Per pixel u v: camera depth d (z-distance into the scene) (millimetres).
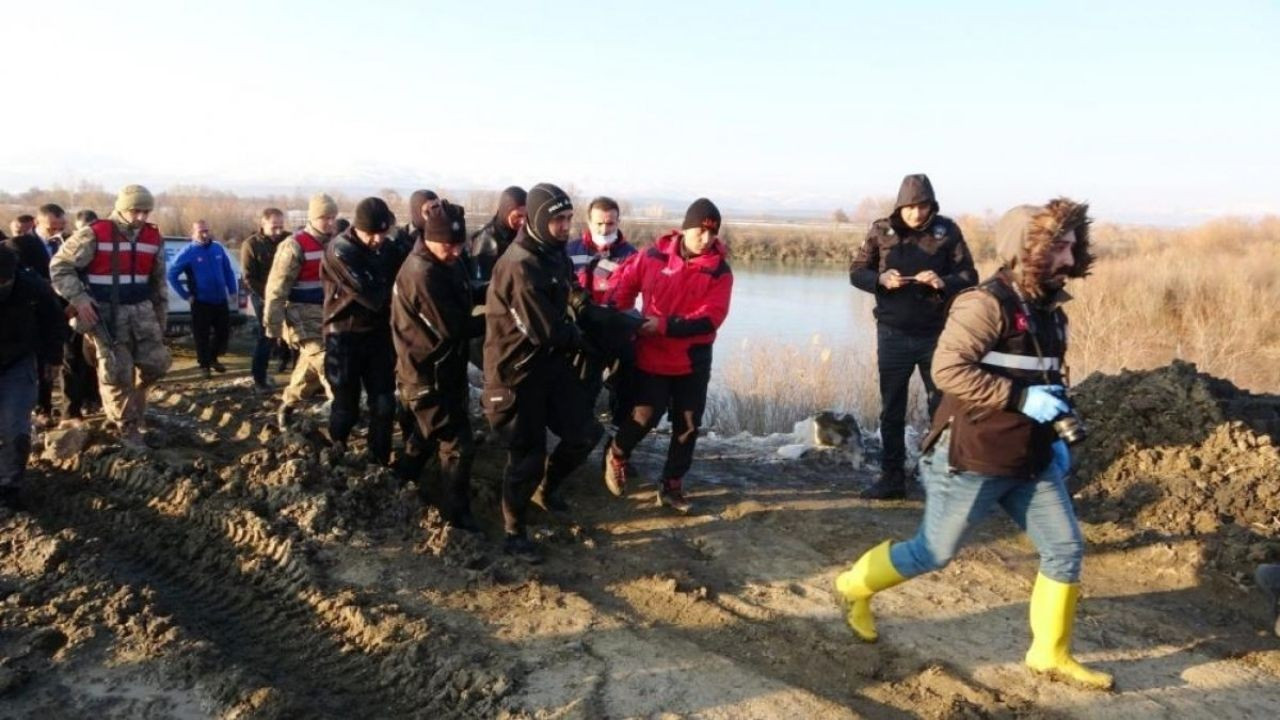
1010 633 4609
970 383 3711
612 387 6211
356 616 4500
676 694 3973
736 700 3941
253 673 4066
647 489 6613
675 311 5777
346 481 5773
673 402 6035
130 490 5996
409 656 4195
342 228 7480
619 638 4457
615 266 6527
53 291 6016
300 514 5453
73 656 4160
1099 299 16297
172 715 3775
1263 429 6387
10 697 3877
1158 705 3988
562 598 4836
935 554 4078
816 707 3900
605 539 5793
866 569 4352
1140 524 5852
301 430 6473
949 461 3934
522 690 3982
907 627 4660
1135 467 6309
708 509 6281
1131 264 21703
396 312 5387
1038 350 3762
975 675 4215
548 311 4953
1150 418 6484
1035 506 4027
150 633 4324
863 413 10047
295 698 3908
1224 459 6086
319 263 7250
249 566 5031
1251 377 14375
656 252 5879
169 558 5223
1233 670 4293
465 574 5023
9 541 5230
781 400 10297
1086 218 3701
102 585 4758
